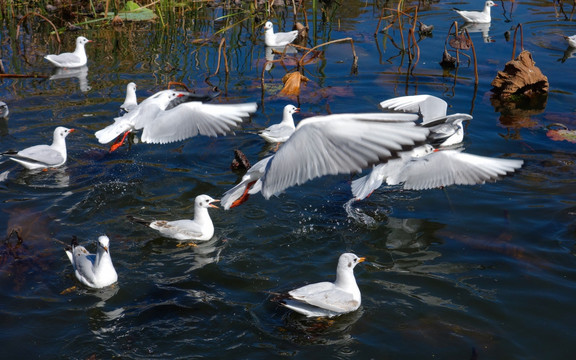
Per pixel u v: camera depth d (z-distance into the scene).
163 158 11.59
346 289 7.68
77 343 7.11
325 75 15.33
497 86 14.34
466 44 17.16
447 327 7.39
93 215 9.80
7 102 13.62
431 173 9.66
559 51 16.97
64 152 11.38
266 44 17.27
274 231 9.38
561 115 13.30
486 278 8.30
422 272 8.45
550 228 9.38
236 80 14.99
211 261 8.69
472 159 9.52
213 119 9.09
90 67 15.87
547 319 7.53
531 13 20.23
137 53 16.83
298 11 20.47
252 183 7.72
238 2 20.86
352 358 6.90
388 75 15.31
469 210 9.97
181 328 7.35
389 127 4.02
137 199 10.24
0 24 19.02
